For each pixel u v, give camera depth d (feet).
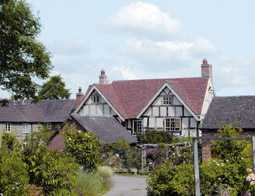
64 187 41.14
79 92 155.94
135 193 60.85
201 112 122.31
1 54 87.61
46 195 39.68
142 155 90.63
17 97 95.81
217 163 46.57
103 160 89.97
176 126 123.13
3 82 91.56
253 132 89.04
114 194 60.08
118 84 143.33
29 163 39.78
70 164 43.32
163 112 124.77
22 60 91.66
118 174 86.89
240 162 46.39
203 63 137.08
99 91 130.82
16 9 88.07
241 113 93.81
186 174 44.78
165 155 90.89
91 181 60.03
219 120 93.20
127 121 130.11
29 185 39.04
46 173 39.19
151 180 47.88
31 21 92.63
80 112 134.72
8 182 35.91
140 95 135.74
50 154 41.91
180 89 128.98
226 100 99.86
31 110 167.73
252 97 98.68
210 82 137.28
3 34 85.30
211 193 43.32
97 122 100.27
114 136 98.58
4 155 38.37
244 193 43.73
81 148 68.49
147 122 126.62
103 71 151.23
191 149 87.71
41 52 92.02
